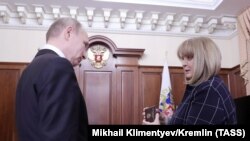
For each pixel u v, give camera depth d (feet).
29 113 3.06
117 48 14.07
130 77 14.23
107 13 14.11
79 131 3.32
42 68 3.18
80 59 4.26
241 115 11.12
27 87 3.17
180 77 14.83
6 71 13.62
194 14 14.69
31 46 14.06
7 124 13.15
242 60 13.67
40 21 14.01
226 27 15.29
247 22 13.28
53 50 3.76
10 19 14.07
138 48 14.75
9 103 13.33
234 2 13.21
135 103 13.99
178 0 13.75
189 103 4.13
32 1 13.23
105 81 14.07
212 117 3.86
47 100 2.94
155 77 14.58
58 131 2.81
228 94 4.05
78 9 14.06
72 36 3.97
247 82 13.28
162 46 15.12
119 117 13.80
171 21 14.75
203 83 4.09
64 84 3.08
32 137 2.96
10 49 13.88
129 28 14.94
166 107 13.15
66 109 2.96
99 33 14.69
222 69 15.42
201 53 4.22
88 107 13.73
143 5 13.69
